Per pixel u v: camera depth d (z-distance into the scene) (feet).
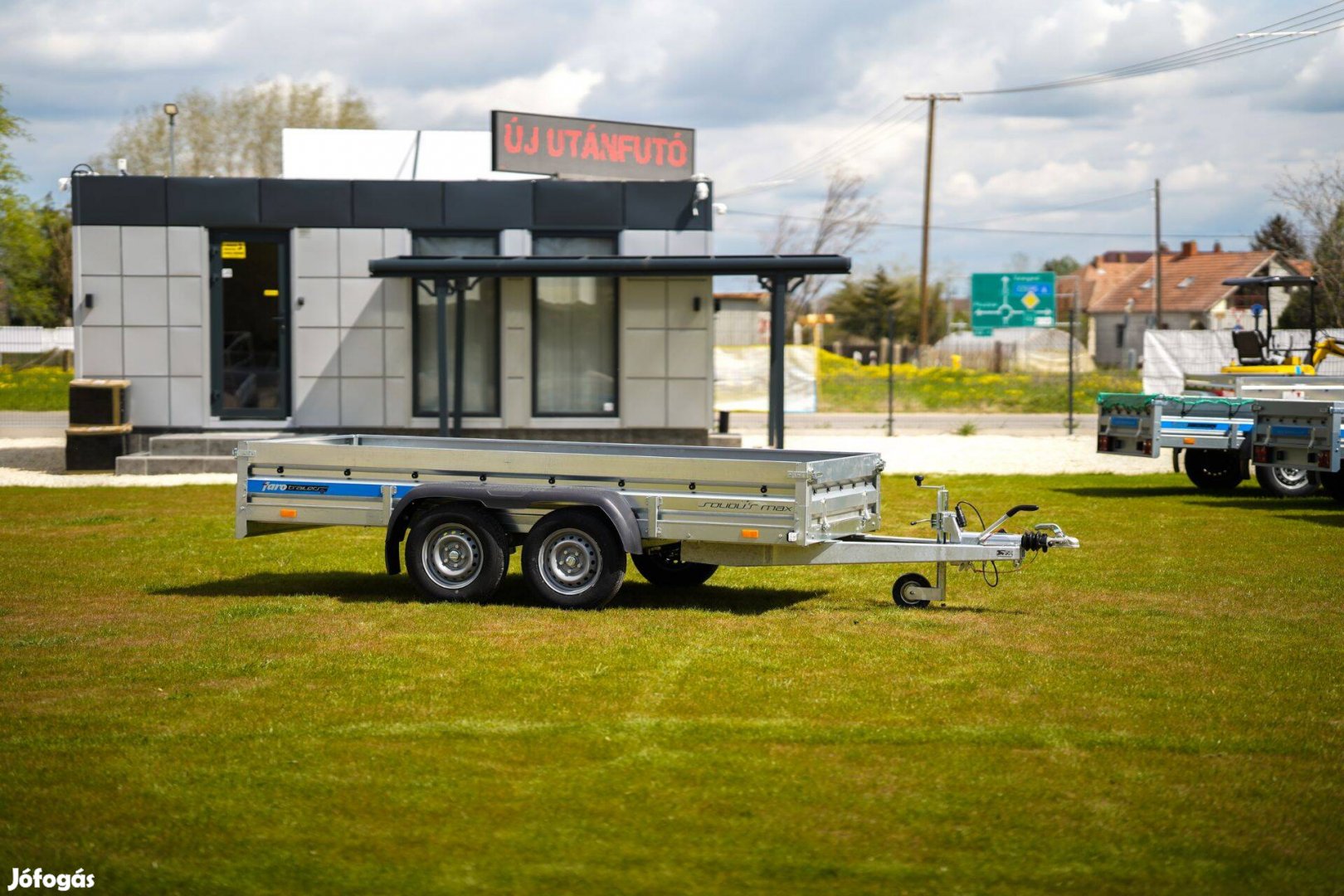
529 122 68.69
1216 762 20.49
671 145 72.18
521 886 15.96
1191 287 237.66
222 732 21.83
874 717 22.74
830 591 35.01
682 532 30.83
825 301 271.49
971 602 33.19
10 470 66.69
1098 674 25.68
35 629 29.91
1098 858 16.80
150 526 47.24
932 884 16.06
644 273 61.98
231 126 191.83
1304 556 40.45
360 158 74.79
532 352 67.92
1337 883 16.11
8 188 185.88
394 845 17.19
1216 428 56.44
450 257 63.05
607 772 19.85
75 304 65.77
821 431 94.27
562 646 27.89
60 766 20.11
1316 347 77.15
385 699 23.80
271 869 16.44
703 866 16.52
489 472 32.32
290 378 67.10
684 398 67.82
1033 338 217.15
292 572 37.96
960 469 67.56
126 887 15.93
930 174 184.34
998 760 20.47
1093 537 44.45
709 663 26.45
